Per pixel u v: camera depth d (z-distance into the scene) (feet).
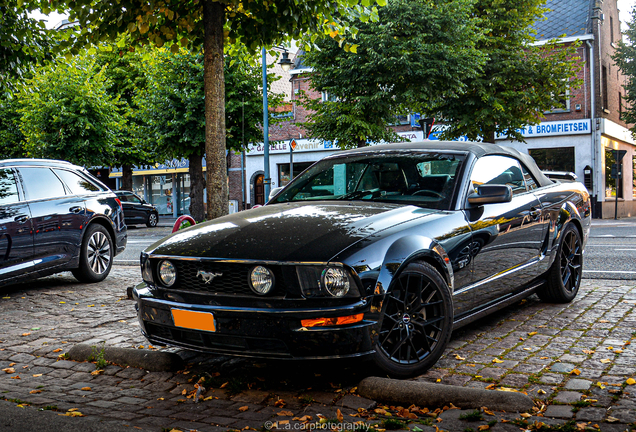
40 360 14.05
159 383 12.01
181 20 20.33
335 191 14.87
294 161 104.58
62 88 76.69
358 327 10.31
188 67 66.90
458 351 13.44
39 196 23.22
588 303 18.53
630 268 26.91
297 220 12.03
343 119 54.34
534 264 16.51
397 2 50.85
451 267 12.44
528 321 16.26
